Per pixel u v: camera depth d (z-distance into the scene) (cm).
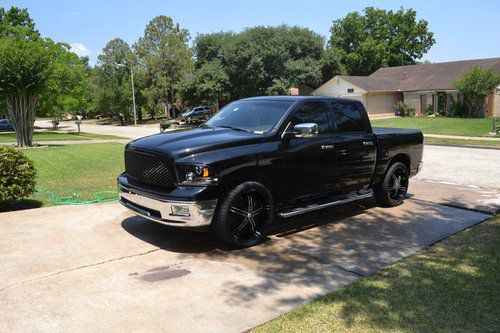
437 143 1850
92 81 6412
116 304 375
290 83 4997
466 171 1110
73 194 809
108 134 3272
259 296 392
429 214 675
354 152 633
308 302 379
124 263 468
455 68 4328
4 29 2875
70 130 4297
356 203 753
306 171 571
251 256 494
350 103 654
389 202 716
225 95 5109
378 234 575
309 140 575
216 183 479
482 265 459
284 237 564
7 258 478
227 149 501
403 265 464
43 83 1988
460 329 332
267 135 537
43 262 467
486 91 3528
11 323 342
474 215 666
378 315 354
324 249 517
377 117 4156
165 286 411
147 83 6231
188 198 469
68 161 1362
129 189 538
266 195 529
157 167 502
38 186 909
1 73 1852
